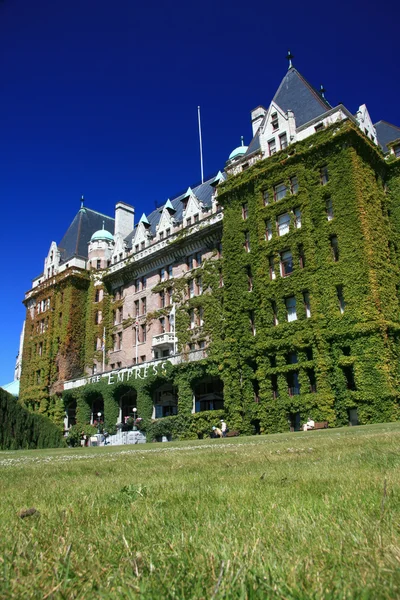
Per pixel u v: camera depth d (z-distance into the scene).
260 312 42.25
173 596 2.25
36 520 4.19
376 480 5.35
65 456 17.31
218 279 50.09
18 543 3.24
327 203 40.88
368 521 3.40
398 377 35.94
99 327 67.81
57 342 69.56
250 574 2.47
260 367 40.94
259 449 13.59
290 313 41.28
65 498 5.55
